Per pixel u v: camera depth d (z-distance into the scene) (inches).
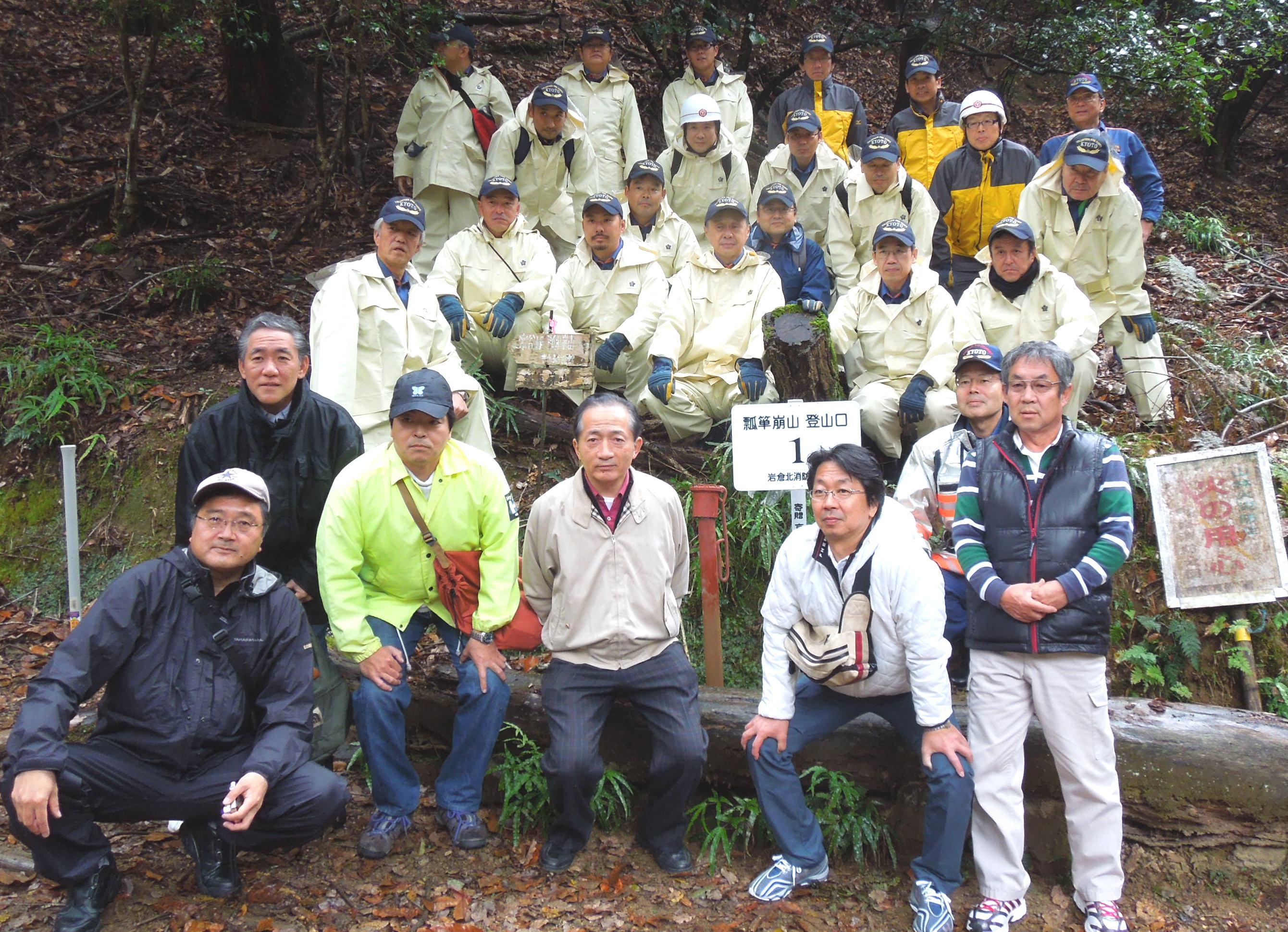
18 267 257.3
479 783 128.6
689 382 191.9
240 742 114.4
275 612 114.2
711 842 128.8
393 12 253.3
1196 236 323.3
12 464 204.8
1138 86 307.7
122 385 215.2
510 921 115.7
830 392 169.8
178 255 271.7
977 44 329.1
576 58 388.2
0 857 122.2
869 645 117.3
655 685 124.4
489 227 205.5
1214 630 151.2
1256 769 121.5
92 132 320.2
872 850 126.6
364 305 163.0
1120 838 115.3
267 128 333.1
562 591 124.7
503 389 216.4
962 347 177.5
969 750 114.4
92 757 108.1
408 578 128.0
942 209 220.2
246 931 111.8
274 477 129.7
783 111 262.1
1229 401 199.8
